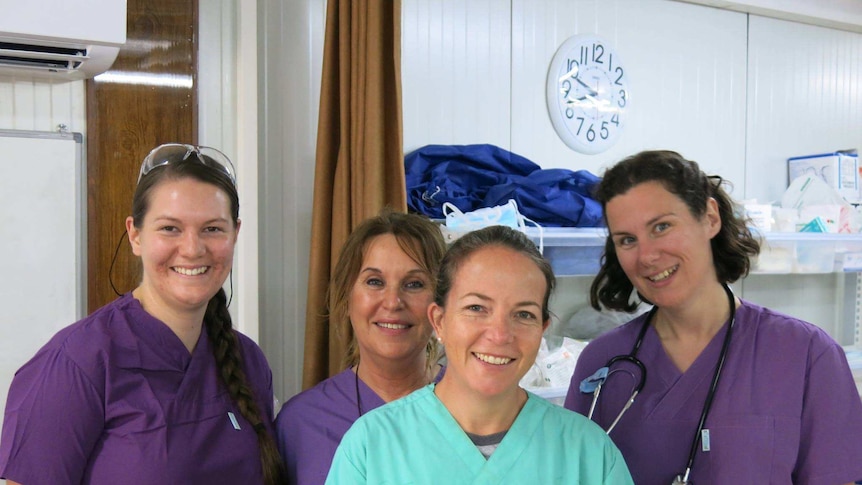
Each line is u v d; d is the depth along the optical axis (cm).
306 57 226
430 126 244
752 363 116
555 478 95
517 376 92
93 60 169
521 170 242
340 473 97
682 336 121
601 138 274
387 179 201
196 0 203
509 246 94
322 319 204
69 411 101
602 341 133
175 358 115
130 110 195
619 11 277
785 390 113
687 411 116
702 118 296
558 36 266
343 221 200
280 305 225
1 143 179
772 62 311
